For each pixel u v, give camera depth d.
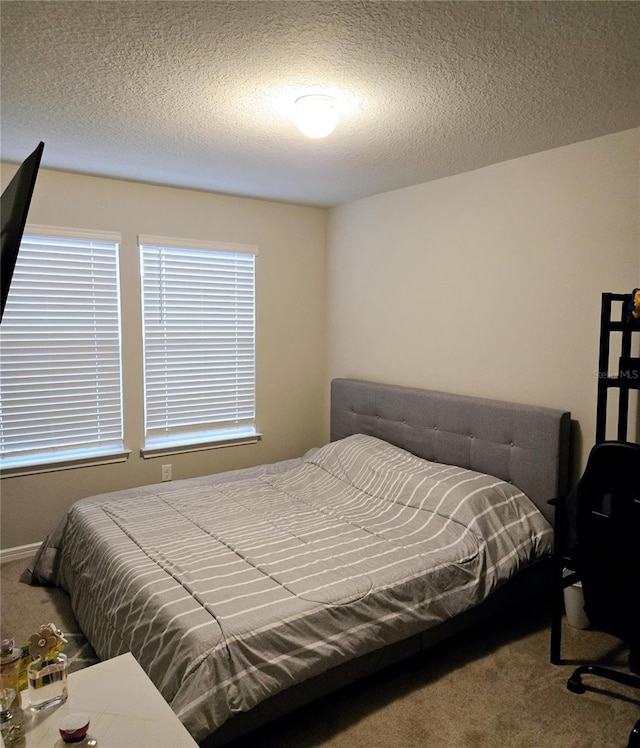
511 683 2.21
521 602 2.65
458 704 2.08
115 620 2.06
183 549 2.35
